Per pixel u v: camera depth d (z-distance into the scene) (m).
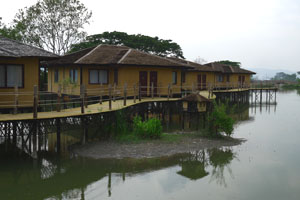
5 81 13.90
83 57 21.83
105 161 13.16
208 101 19.47
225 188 10.41
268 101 45.25
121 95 21.47
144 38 46.16
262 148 15.91
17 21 33.12
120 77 21.59
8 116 12.32
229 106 36.09
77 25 36.16
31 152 14.12
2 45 14.31
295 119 26.83
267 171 12.27
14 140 16.09
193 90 24.67
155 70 22.69
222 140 17.31
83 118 14.38
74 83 21.28
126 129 17.11
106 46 25.12
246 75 43.81
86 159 13.42
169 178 11.33
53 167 12.57
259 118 27.42
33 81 14.70
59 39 35.75
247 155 14.57
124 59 21.41
